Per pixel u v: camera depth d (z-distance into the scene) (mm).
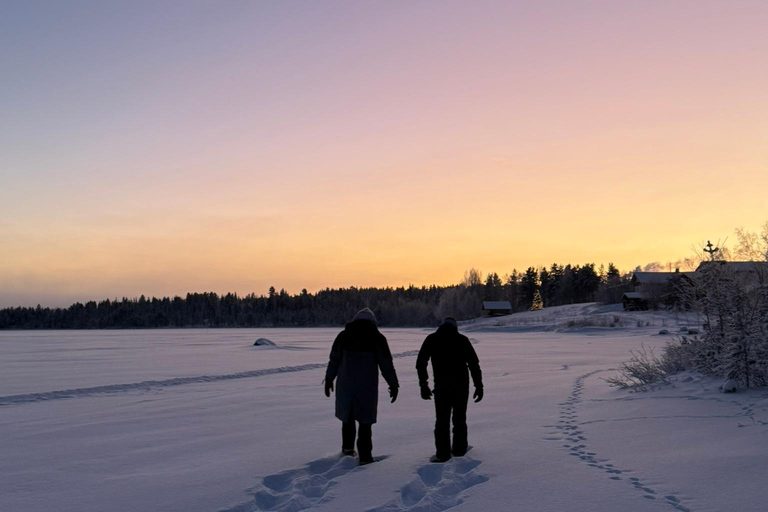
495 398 12633
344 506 5109
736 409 8688
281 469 6602
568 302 158500
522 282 160500
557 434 8109
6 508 5406
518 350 35000
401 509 5047
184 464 7047
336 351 7281
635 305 96312
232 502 5387
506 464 6449
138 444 8453
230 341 63188
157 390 16219
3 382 18891
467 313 141250
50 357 33531
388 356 7191
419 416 10656
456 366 7117
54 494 5840
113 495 5746
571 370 19781
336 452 7516
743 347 10141
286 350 39625
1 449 8250
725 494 4949
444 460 6797
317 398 13805
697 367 11727
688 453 6441
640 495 5086
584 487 5414
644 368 13328
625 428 8148
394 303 172500
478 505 5012
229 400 13594
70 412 12133
